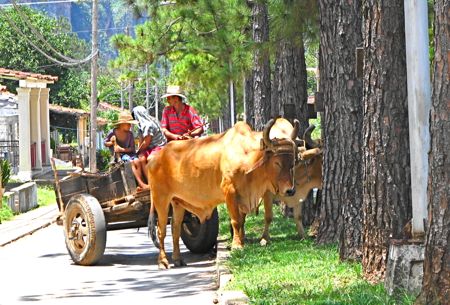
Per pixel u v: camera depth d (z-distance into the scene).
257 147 15.30
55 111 60.62
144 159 17.14
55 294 13.51
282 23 18.92
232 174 15.27
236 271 13.23
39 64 68.50
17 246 20.84
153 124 17.56
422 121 10.22
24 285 14.52
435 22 8.31
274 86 24.94
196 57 30.55
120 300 12.76
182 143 16.11
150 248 19.69
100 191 17.47
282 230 18.92
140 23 30.41
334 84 14.37
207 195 15.84
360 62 11.73
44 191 38.25
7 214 27.84
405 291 9.98
